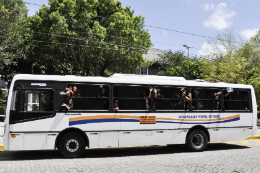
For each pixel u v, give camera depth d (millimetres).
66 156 9719
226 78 29609
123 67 27219
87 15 23672
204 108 11797
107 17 26484
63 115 9641
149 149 12352
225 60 30859
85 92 9992
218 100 12125
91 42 23328
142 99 10695
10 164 8500
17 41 23953
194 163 8797
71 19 23938
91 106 9984
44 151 11406
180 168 7996
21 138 9188
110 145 10102
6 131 9117
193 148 11508
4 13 22312
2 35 22469
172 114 11109
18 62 29906
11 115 9180
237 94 12586
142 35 28859
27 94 9406
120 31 24453
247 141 15609
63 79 9820
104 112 10094
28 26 25109
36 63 30031
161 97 11031
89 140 9867
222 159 9562
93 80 10148
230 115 12273
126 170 7707
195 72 42344
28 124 9273
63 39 24062
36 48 26156
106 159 9602
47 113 9492
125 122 10328
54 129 9508
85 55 26344
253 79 30438
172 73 44125
